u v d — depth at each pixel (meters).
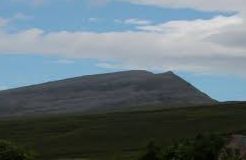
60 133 139.00
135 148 114.19
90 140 127.19
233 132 109.75
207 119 144.50
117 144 121.00
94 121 156.00
